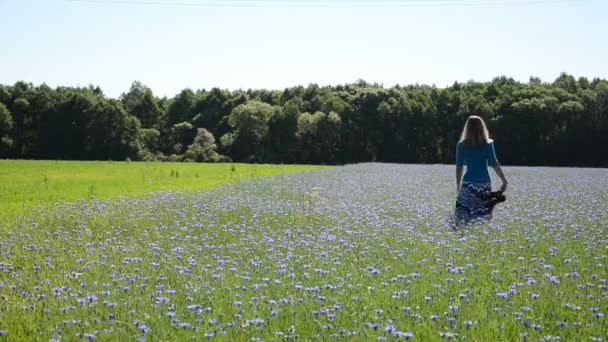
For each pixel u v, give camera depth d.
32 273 9.02
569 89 104.00
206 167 55.88
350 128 101.62
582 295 7.42
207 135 103.06
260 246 11.41
